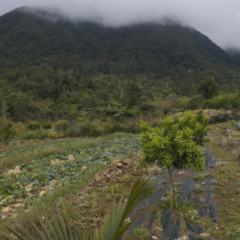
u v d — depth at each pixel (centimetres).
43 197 570
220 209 455
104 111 3488
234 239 353
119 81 12669
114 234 181
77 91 9775
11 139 2081
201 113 562
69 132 2277
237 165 718
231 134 1126
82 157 1093
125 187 650
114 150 1166
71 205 491
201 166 458
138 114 2858
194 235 372
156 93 9594
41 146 1625
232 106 2388
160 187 615
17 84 9406
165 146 464
